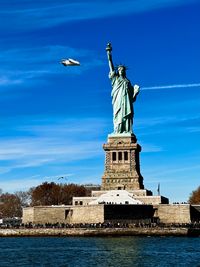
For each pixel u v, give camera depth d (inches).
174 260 4918.8
